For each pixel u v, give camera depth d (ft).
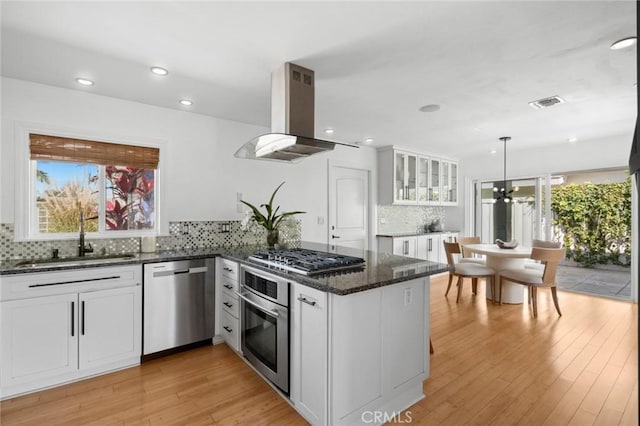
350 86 8.67
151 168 10.40
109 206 9.93
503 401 6.61
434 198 18.75
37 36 6.23
